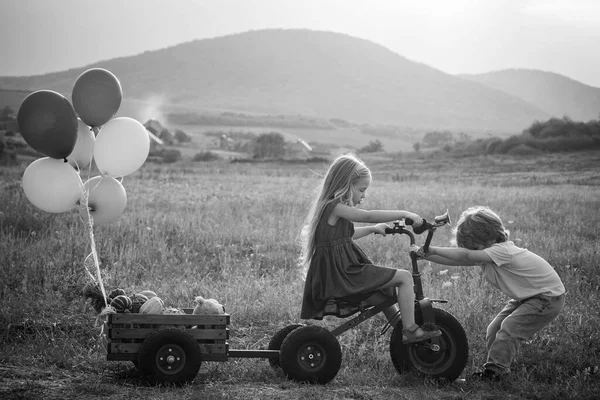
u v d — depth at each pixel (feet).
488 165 147.74
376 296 17.90
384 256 35.14
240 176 115.44
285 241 39.29
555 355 20.02
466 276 29.14
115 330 17.17
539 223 46.24
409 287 17.35
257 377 18.06
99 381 17.12
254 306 24.57
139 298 18.76
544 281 18.40
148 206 55.98
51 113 18.30
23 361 18.89
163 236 38.78
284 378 17.80
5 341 20.95
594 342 20.94
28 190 19.22
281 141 376.89
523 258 18.51
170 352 16.80
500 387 17.60
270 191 77.10
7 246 33.99
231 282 28.73
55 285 27.63
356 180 18.13
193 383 17.40
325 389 17.02
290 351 17.29
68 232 38.24
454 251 18.21
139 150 19.85
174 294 26.53
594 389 17.13
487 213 19.01
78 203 20.15
